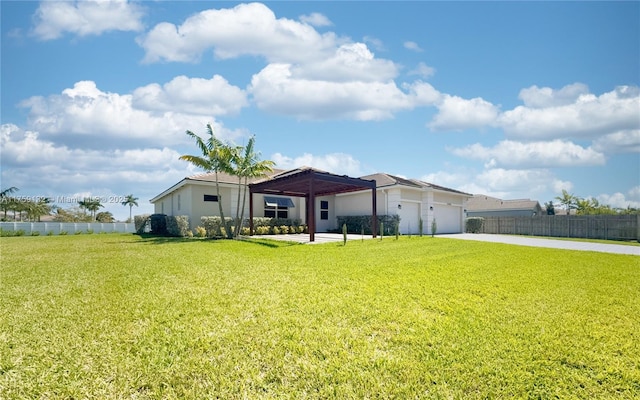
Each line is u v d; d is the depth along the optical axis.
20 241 23.27
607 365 4.21
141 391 3.66
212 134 23.00
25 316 6.00
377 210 27.83
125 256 13.77
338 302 6.76
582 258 13.57
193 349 4.61
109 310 6.32
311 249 15.79
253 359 4.32
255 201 28.12
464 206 32.66
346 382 3.81
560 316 6.02
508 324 5.58
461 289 7.96
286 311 6.20
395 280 8.91
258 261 12.28
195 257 13.37
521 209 45.81
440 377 3.89
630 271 10.66
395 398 3.53
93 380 3.85
